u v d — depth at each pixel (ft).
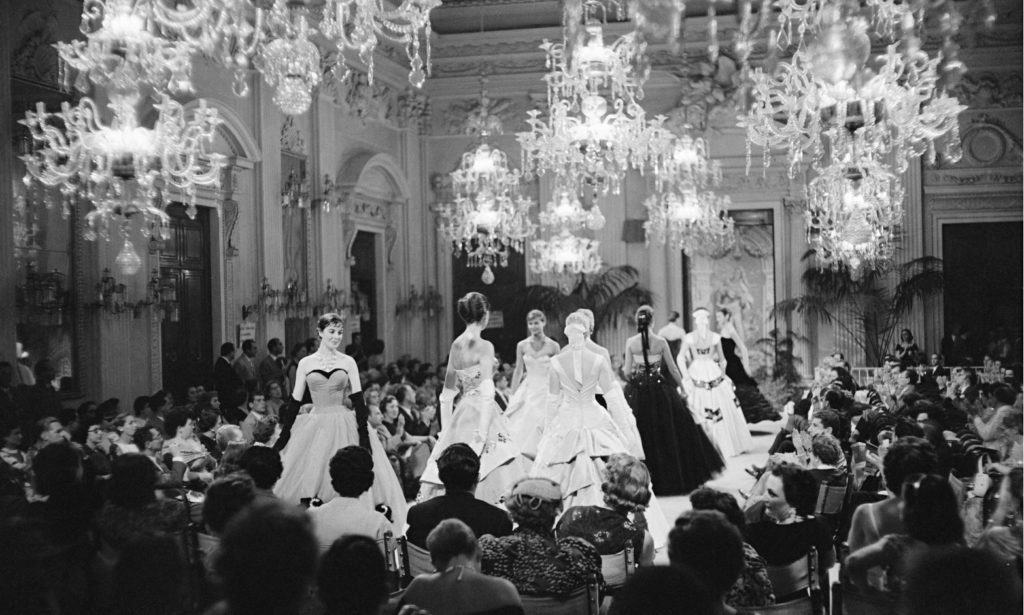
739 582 14.65
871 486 25.93
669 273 74.38
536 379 32.37
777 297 73.72
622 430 28.89
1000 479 20.16
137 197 34.47
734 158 73.72
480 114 71.77
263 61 29.58
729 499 16.26
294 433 27.58
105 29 28.35
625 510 18.07
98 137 31.14
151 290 43.21
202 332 49.21
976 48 70.79
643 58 31.76
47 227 38.78
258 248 52.80
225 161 49.26
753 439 56.59
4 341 34.14
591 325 28.89
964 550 10.28
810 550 16.31
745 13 32.78
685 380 50.31
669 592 8.82
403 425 40.14
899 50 40.06
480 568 15.17
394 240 70.28
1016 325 72.08
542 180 74.69
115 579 13.26
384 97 69.82
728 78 72.43
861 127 35.65
